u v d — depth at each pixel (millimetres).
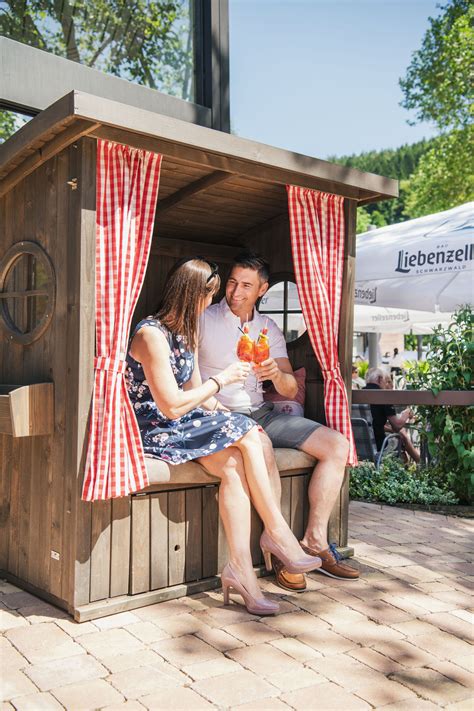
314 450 3523
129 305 2844
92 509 2760
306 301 3658
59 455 2842
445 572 3539
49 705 2061
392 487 5348
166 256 4582
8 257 3256
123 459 2773
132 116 2691
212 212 4285
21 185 3205
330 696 2174
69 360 2781
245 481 3010
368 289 5773
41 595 2973
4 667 2303
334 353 3738
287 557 3012
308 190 3611
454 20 15656
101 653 2428
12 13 4348
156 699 2117
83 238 2729
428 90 16281
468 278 5301
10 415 2766
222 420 3055
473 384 5273
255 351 3309
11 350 3264
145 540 2932
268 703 2115
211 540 3189
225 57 5703
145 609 2863
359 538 4145
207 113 5512
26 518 3090
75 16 4707
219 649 2490
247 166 3281
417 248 5426
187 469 3012
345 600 3051
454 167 16234
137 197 2887
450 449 5367
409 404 5129
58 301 2875
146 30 5176
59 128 2705
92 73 4590
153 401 3074
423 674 2354
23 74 4156
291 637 2621
